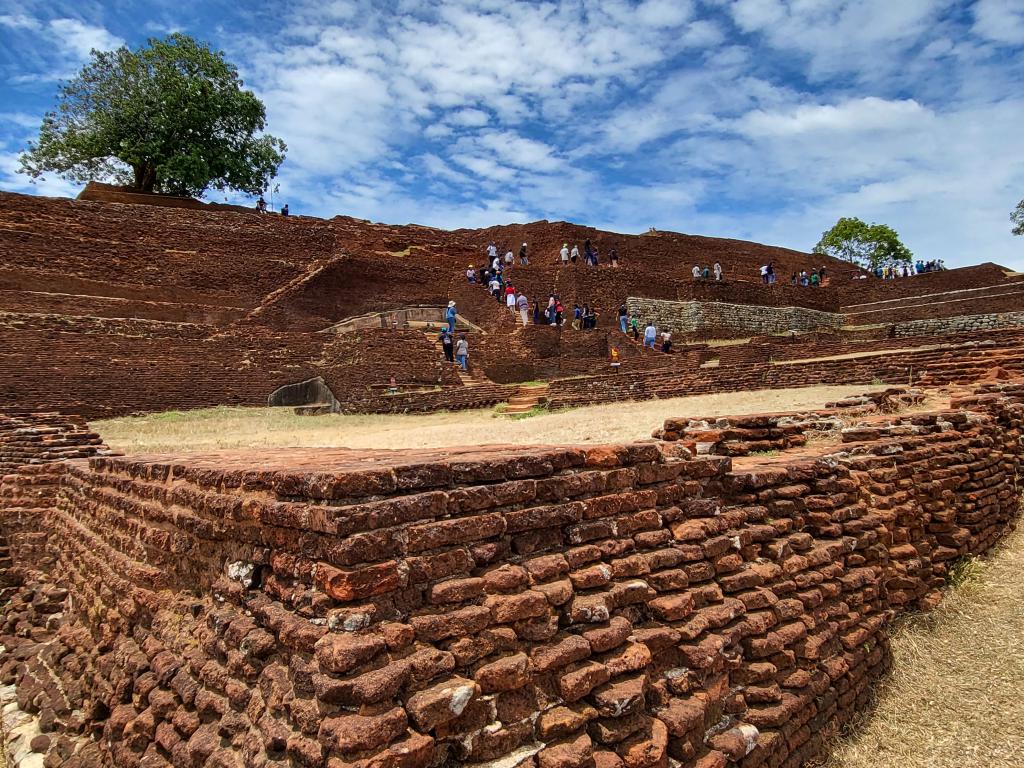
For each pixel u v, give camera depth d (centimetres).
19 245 3178
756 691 421
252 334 2936
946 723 483
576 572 371
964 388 1298
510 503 360
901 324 3978
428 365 2923
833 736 465
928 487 726
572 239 4584
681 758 359
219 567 417
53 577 813
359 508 301
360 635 289
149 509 526
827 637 483
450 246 4591
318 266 3681
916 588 631
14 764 533
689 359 2834
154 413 2491
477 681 307
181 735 381
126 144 4075
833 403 1184
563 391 2389
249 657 346
